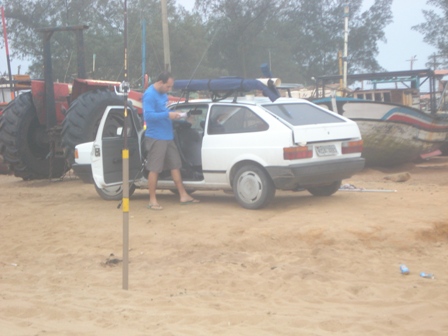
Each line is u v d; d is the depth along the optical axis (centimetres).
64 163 1616
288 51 4125
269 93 1023
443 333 527
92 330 544
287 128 954
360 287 662
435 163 2283
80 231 941
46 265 800
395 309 593
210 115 1045
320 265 748
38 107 1553
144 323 561
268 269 730
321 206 1008
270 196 986
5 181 1716
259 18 3644
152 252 825
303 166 954
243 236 849
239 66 3691
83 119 1410
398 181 1566
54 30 1538
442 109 2561
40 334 534
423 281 682
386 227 852
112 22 3566
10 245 898
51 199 1241
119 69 3412
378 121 1880
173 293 660
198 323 559
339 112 1886
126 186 668
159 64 3069
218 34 3525
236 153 997
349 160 1014
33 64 3891
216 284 685
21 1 3816
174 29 3397
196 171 1084
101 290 675
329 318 565
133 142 1123
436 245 820
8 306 618
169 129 1039
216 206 1044
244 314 577
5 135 1566
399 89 2355
